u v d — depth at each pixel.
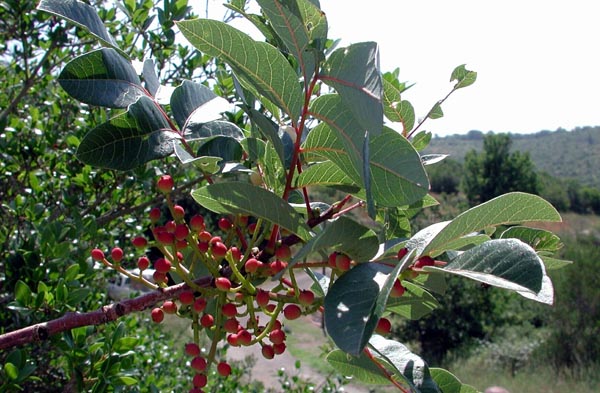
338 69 0.18
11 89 0.78
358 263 0.19
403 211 0.26
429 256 0.19
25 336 0.22
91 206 0.61
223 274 0.22
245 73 0.20
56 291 0.37
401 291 0.17
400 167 0.18
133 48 0.65
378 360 0.24
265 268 0.21
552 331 2.28
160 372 0.75
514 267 0.16
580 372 2.05
